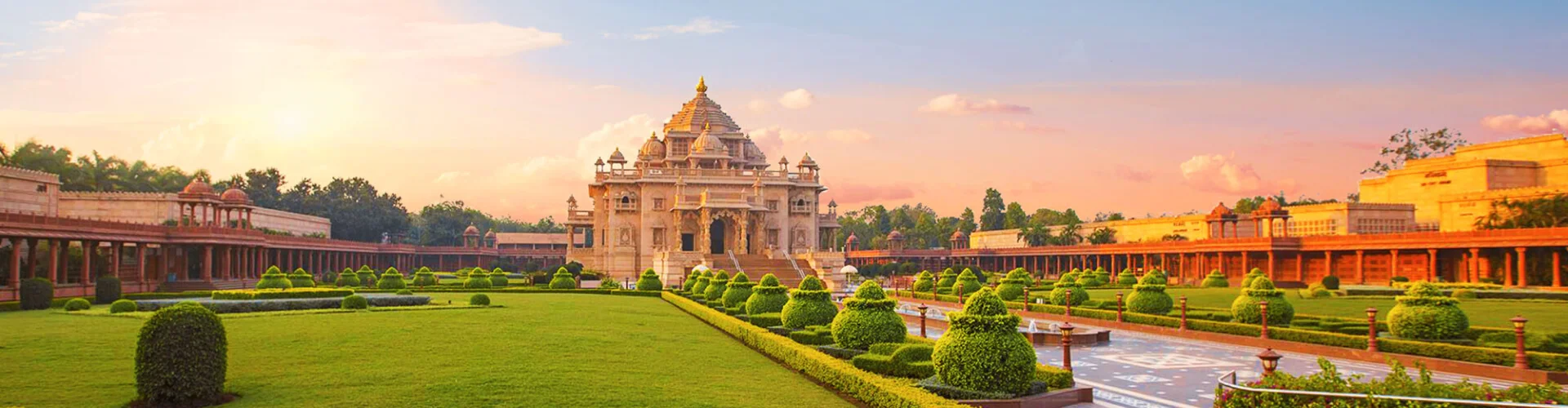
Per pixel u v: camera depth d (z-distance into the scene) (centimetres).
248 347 2866
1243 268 8981
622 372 2466
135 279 7762
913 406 1862
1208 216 10112
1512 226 8300
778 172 11100
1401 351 3203
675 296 6122
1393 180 10594
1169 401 2419
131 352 2730
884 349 2648
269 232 10225
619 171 11062
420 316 4109
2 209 7962
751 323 3684
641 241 10775
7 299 5256
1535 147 9612
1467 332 3309
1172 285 9031
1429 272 7456
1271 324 3997
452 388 2147
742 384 2372
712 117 12144
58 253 7088
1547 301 5444
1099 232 13125
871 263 15225
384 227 16675
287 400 2019
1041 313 5519
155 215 9962
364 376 2309
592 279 9894
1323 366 1830
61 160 11512
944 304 6838
